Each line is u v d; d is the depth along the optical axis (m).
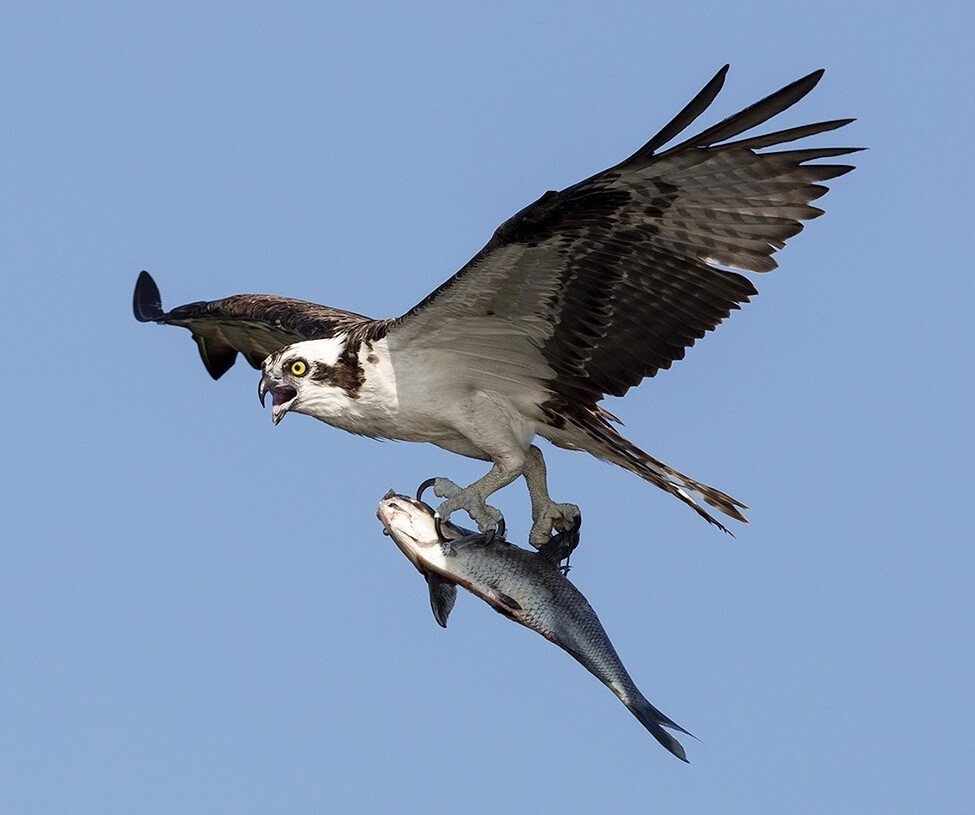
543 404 13.49
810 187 11.91
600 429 13.34
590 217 12.09
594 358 13.10
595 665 12.26
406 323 13.20
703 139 11.50
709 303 12.55
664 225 12.23
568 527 13.67
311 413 13.67
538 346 13.16
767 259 12.23
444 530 13.09
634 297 12.68
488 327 13.10
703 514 13.18
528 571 12.48
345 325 15.28
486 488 13.35
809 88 11.02
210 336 17.30
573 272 12.55
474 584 12.48
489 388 13.50
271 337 16.73
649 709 12.11
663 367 12.94
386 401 13.52
